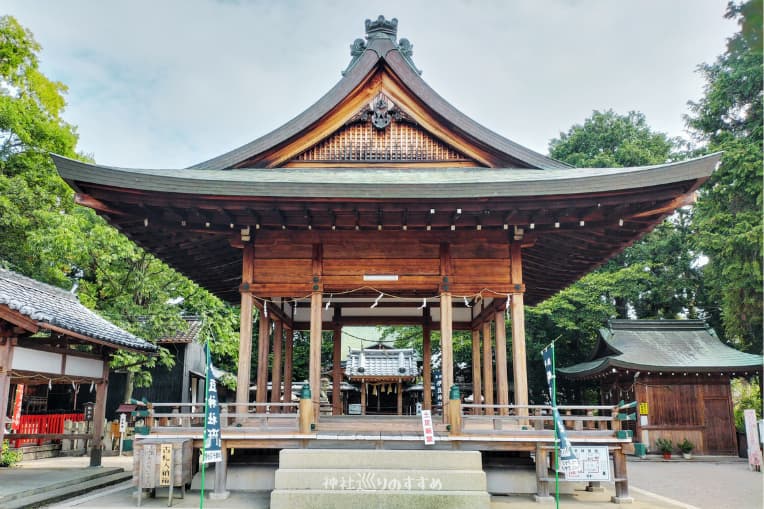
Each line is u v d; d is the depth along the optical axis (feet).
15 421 53.52
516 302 33.78
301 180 31.83
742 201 70.13
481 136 36.94
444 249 34.17
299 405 30.17
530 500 29.55
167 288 61.26
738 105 73.82
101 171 28.09
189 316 83.87
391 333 107.86
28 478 38.42
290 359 48.70
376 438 28.99
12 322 33.60
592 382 87.61
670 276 94.73
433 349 94.89
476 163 38.09
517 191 29.17
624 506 28.60
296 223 32.91
